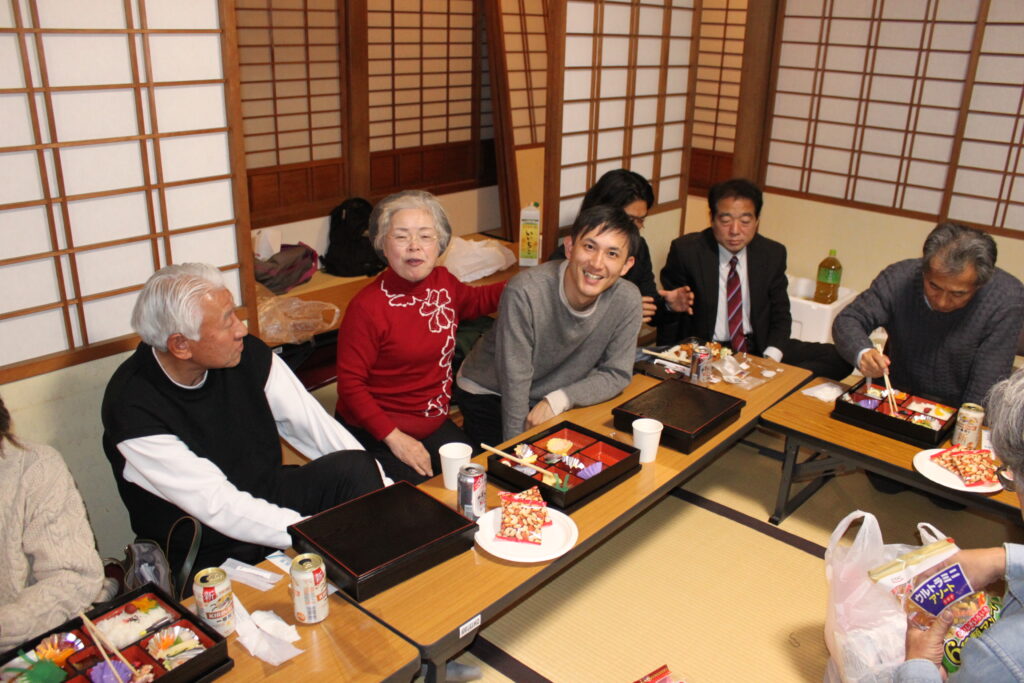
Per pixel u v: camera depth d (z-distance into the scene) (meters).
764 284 3.35
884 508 2.90
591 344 2.52
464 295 2.67
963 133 4.02
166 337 1.74
